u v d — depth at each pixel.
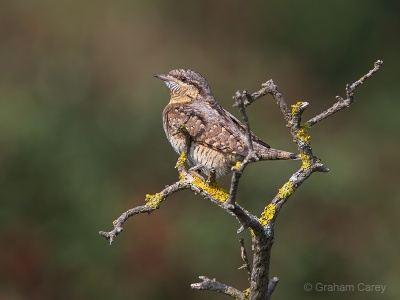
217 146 7.26
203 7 18.16
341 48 18.03
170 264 12.73
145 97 14.98
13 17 16.81
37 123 13.98
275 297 12.58
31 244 12.80
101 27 17.05
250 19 18.23
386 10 18.11
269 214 5.88
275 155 6.21
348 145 15.70
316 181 13.94
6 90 14.91
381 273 12.98
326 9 18.17
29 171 13.40
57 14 16.98
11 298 12.44
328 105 17.50
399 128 16.48
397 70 17.59
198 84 8.33
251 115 15.72
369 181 14.85
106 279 12.58
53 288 12.54
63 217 13.05
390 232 13.71
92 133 14.32
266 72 17.62
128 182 13.98
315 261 12.97
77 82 15.66
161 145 14.34
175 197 13.62
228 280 12.48
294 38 18.22
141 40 17.09
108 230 12.95
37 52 16.36
